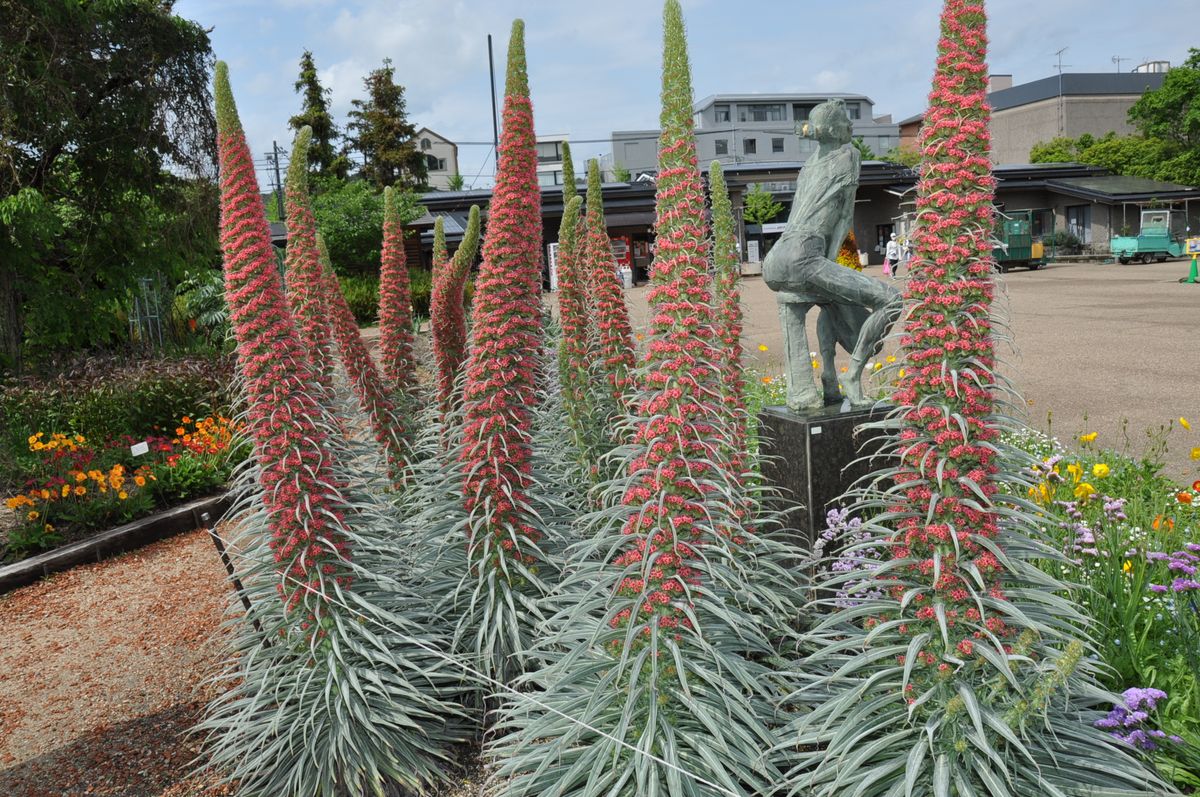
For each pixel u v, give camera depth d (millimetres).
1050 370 11750
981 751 2383
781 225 47094
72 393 9836
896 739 2352
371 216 26562
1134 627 3295
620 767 2629
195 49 13969
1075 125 63562
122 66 13047
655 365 2748
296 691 3316
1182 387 10102
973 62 2324
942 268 2414
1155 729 2885
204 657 4977
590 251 4871
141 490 7797
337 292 5008
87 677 4879
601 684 2586
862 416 4133
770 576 3238
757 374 8531
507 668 3592
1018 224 33531
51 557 6785
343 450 3686
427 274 25453
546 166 52625
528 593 3795
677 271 2637
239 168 3180
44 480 7523
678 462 2654
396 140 43938
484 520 3633
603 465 4832
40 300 12516
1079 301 20750
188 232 14453
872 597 2941
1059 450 6340
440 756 3340
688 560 2664
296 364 3307
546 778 2789
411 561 3828
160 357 12852
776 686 2904
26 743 4164
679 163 2637
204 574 6504
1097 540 3758
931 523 2441
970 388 2357
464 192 37031
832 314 4430
